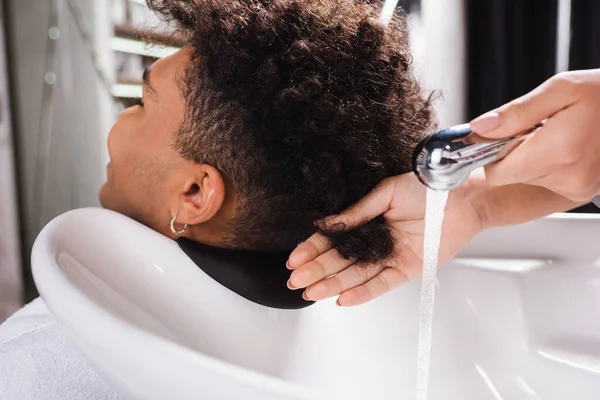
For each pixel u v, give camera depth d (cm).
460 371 61
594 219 71
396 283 57
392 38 60
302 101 49
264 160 53
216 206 55
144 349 32
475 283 65
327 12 54
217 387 31
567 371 58
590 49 125
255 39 51
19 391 50
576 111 41
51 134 164
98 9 165
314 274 53
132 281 51
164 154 57
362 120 52
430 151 36
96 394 50
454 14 145
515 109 40
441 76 148
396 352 60
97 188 171
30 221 166
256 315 56
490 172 46
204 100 53
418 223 56
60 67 162
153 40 68
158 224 60
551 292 65
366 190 56
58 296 36
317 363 57
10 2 155
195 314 53
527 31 138
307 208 55
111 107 171
